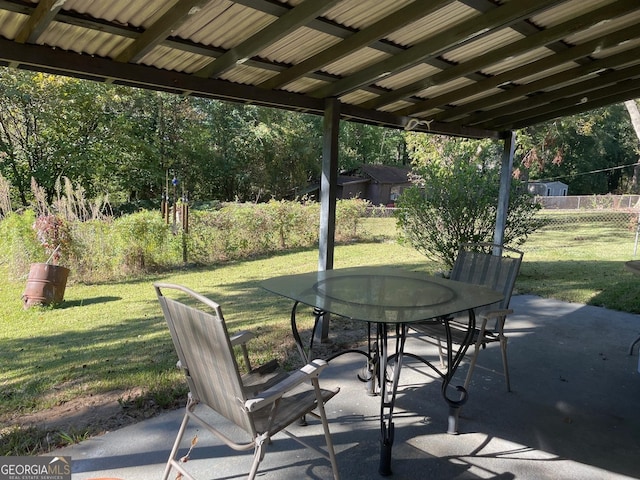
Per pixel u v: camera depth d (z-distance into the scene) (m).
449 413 2.30
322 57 2.74
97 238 6.75
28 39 2.11
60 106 12.73
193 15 1.97
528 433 2.31
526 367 3.20
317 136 24.56
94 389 2.73
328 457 1.85
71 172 13.52
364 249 10.09
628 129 28.69
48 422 2.32
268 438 1.58
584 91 3.87
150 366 3.14
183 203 8.14
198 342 1.60
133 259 7.12
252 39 2.38
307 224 10.64
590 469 2.00
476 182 6.45
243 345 2.15
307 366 1.71
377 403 2.61
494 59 2.98
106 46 2.36
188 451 2.09
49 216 6.43
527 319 4.42
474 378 3.00
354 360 3.28
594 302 5.07
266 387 1.93
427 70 3.31
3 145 12.72
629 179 31.55
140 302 5.38
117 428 2.27
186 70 2.81
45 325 4.40
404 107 4.29
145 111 16.95
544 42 2.70
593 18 2.46
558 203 20.59
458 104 4.36
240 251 9.02
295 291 2.57
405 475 1.94
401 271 3.29
